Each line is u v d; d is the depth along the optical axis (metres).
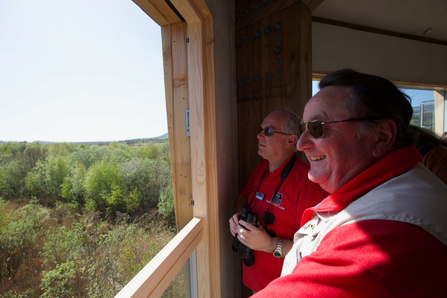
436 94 3.96
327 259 0.37
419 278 0.31
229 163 1.55
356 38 2.67
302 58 1.49
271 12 1.60
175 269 0.84
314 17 2.46
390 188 0.41
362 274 0.31
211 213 1.21
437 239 0.32
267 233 1.05
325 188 0.60
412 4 2.38
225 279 1.40
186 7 0.96
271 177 1.19
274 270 1.09
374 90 0.49
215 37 1.24
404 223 0.34
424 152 1.04
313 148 0.60
